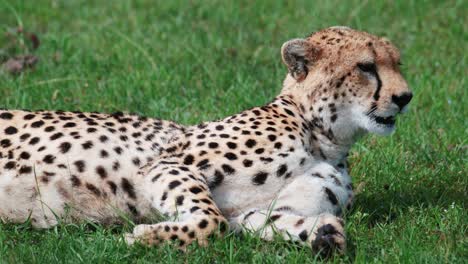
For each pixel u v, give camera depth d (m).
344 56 11.18
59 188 10.55
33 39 18.92
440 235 10.48
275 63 17.64
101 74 17.00
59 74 16.92
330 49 11.28
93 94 15.81
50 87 15.98
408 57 18.39
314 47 11.30
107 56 17.89
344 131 11.35
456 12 21.42
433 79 16.62
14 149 10.66
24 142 10.70
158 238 9.88
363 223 10.95
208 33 19.89
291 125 11.07
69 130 10.79
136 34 19.64
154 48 18.47
